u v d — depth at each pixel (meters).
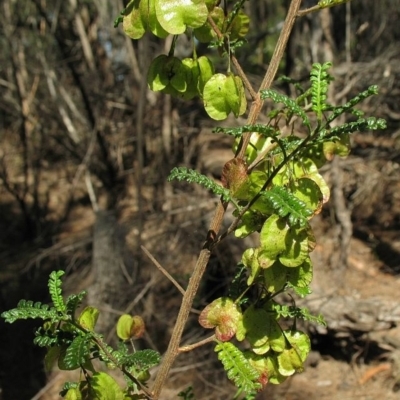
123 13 1.20
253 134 1.36
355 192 6.02
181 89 1.29
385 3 7.48
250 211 1.22
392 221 5.96
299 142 1.21
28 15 9.22
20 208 9.75
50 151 9.96
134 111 7.68
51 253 7.71
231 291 1.36
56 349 1.22
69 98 8.92
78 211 9.31
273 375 1.28
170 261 5.70
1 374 6.11
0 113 10.32
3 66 9.78
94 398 1.21
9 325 6.82
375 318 4.54
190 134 7.06
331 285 4.95
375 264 5.33
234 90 1.22
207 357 4.95
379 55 6.52
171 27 1.13
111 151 8.70
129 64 8.35
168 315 5.44
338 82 5.94
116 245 5.91
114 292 5.64
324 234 5.65
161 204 6.89
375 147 6.35
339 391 4.44
